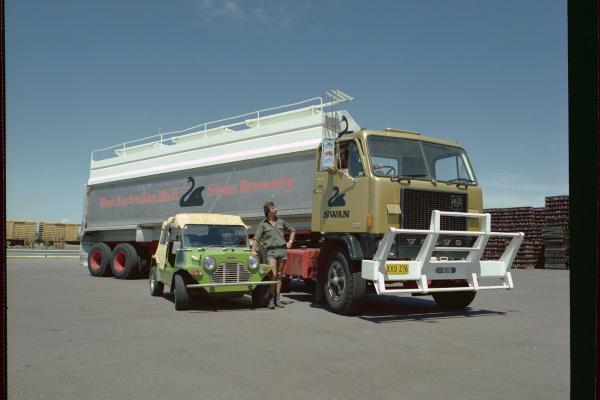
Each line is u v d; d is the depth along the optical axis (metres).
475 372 4.52
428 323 7.25
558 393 3.89
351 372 4.51
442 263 7.61
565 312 8.48
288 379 4.27
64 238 33.56
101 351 5.32
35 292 11.48
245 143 12.34
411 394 3.86
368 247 7.78
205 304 9.45
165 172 14.77
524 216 22.58
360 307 7.97
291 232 9.42
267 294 9.00
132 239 16.41
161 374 4.42
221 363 4.81
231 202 12.51
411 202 7.89
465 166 8.77
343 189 8.41
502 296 11.06
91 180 18.27
